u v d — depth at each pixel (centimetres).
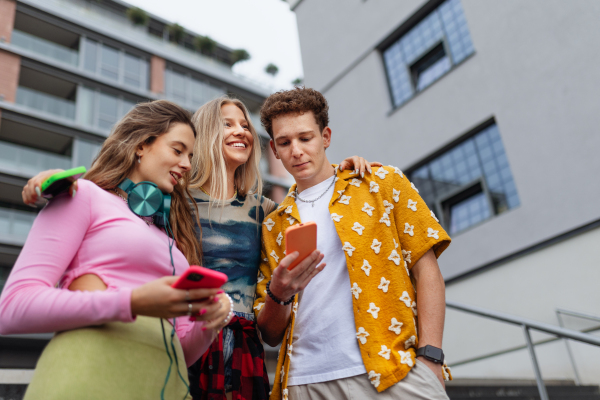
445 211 678
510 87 616
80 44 1903
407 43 792
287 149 186
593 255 493
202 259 176
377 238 171
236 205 198
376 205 176
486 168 635
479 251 598
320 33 933
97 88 1875
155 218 140
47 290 101
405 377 146
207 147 200
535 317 521
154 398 109
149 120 141
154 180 138
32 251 108
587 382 450
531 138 579
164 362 115
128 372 105
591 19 552
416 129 724
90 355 101
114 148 138
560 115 557
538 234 545
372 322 157
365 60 834
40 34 1897
